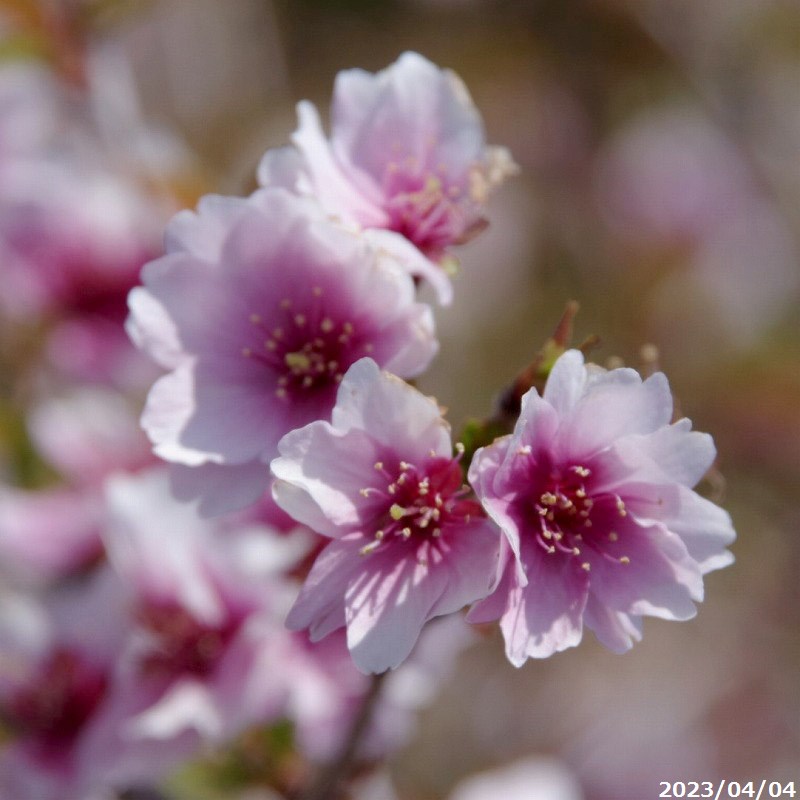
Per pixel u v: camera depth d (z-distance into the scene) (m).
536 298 0.80
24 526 0.44
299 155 0.39
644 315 0.78
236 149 0.83
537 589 0.38
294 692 0.41
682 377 0.76
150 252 0.48
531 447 0.38
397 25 0.91
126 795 0.42
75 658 0.42
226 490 0.39
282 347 0.40
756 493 0.74
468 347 0.77
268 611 0.41
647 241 0.80
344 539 0.38
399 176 0.40
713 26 0.84
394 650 0.38
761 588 0.77
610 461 0.38
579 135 0.87
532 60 0.89
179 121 0.83
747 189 0.81
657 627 0.77
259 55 0.88
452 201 0.40
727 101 0.84
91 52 0.49
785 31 0.84
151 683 0.41
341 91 0.40
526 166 0.86
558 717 0.71
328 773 0.40
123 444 0.46
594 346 0.39
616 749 0.69
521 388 0.38
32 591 0.44
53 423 0.46
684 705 0.73
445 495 0.38
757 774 0.71
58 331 0.48
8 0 0.47
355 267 0.39
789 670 0.75
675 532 0.38
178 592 0.42
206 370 0.39
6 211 0.48
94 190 0.48
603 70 0.88
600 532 0.38
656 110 0.86
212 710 0.41
